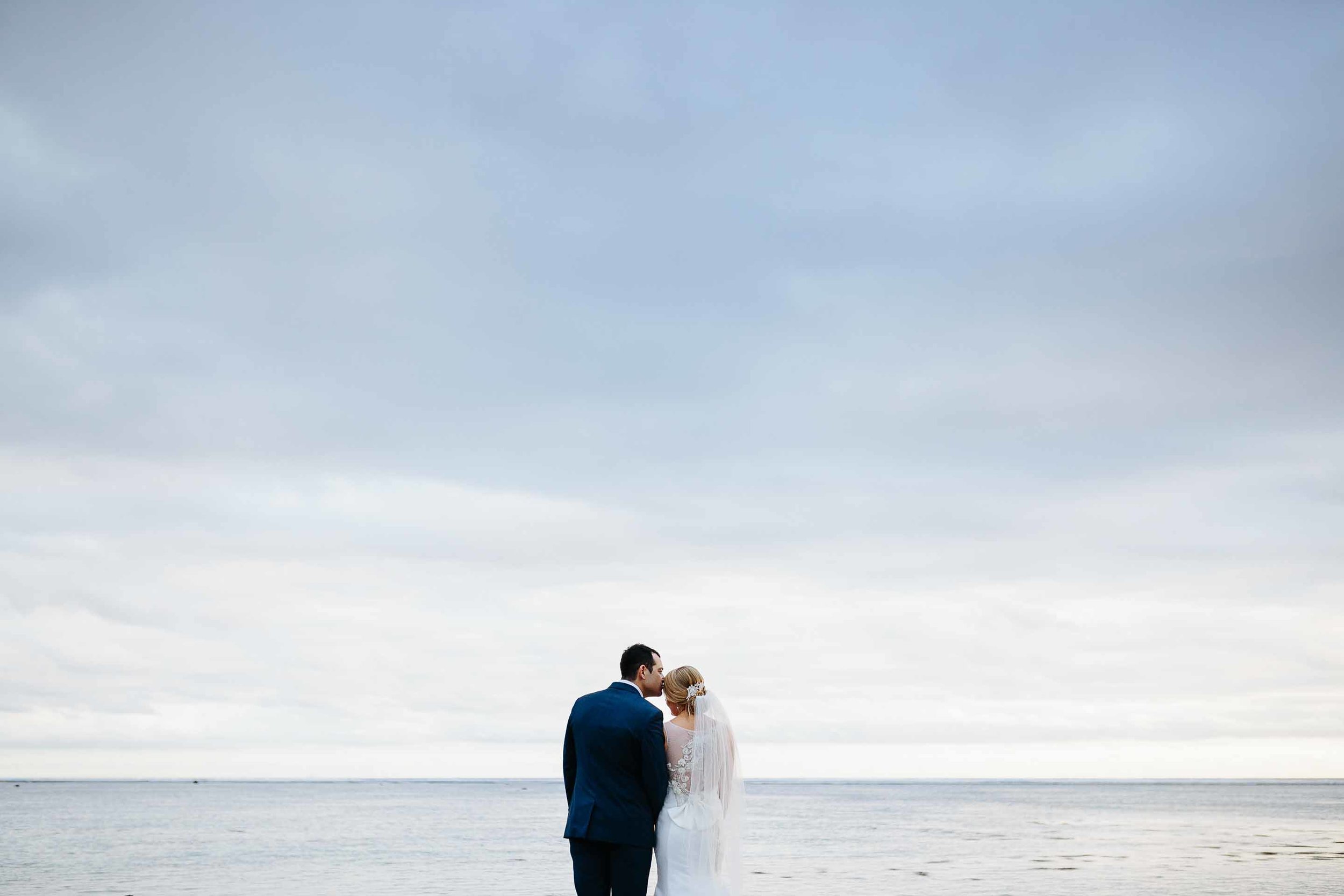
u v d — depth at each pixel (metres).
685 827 6.61
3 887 19.09
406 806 85.62
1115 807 72.75
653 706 6.64
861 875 20.91
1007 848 28.48
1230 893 16.88
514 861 26.06
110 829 42.66
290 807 80.50
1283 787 196.62
